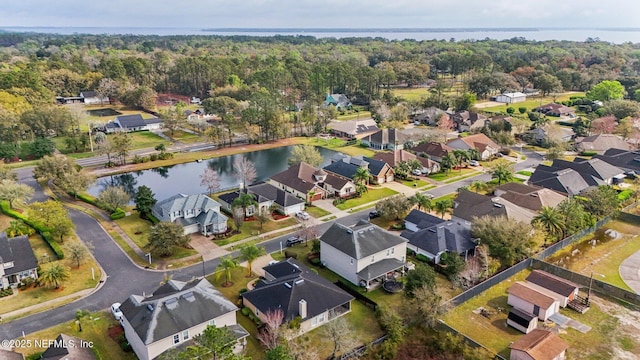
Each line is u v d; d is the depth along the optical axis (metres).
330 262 67.75
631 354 50.41
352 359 47.78
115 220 85.06
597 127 149.12
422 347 51.19
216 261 70.12
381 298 60.56
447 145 135.25
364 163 110.31
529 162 126.38
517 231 67.12
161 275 65.75
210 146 145.12
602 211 83.12
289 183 100.81
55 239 75.38
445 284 63.88
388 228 82.25
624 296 60.44
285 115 180.25
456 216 82.88
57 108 150.88
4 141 129.50
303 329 52.94
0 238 63.97
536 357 46.19
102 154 131.75
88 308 57.44
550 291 60.09
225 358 42.00
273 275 61.84
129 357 48.66
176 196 83.81
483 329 54.66
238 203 83.94
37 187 103.38
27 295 60.06
